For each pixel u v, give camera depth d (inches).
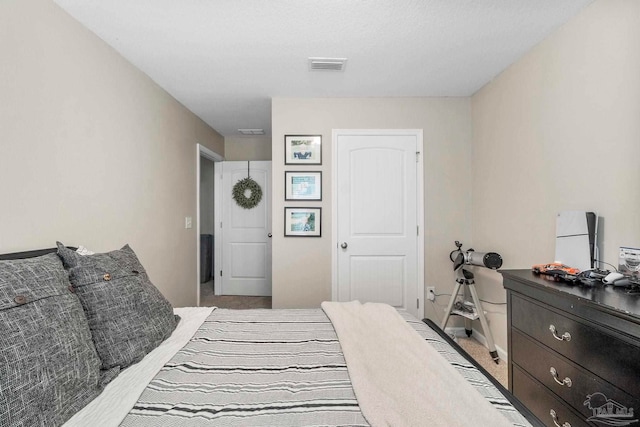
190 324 61.4
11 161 52.9
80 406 34.9
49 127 60.7
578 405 46.9
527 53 86.0
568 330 49.0
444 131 120.4
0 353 30.0
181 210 123.6
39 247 58.3
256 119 145.7
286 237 120.6
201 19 70.0
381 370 42.5
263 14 68.6
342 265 120.8
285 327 60.9
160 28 73.1
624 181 57.7
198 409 35.0
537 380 56.6
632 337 38.6
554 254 76.3
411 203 120.9
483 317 101.0
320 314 68.8
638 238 55.3
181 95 115.0
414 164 120.6
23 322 33.4
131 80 89.7
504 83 97.2
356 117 120.0
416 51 85.2
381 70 96.7
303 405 35.6
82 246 69.2
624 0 57.5
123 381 40.8
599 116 63.1
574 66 69.6
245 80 103.1
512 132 93.4
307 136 119.6
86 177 71.1
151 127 100.7
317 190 120.3
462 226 120.4
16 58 53.7
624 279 51.6
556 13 68.6
